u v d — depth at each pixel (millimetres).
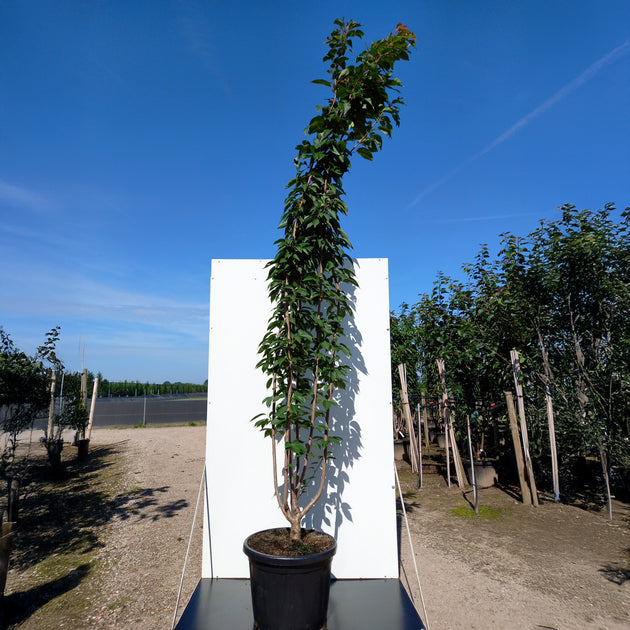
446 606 3395
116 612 3336
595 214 6461
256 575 2803
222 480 3641
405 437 9914
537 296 6965
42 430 15492
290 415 3072
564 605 3393
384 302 3871
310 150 3420
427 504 6344
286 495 3143
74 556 4453
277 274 3381
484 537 4945
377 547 3598
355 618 2928
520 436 7145
